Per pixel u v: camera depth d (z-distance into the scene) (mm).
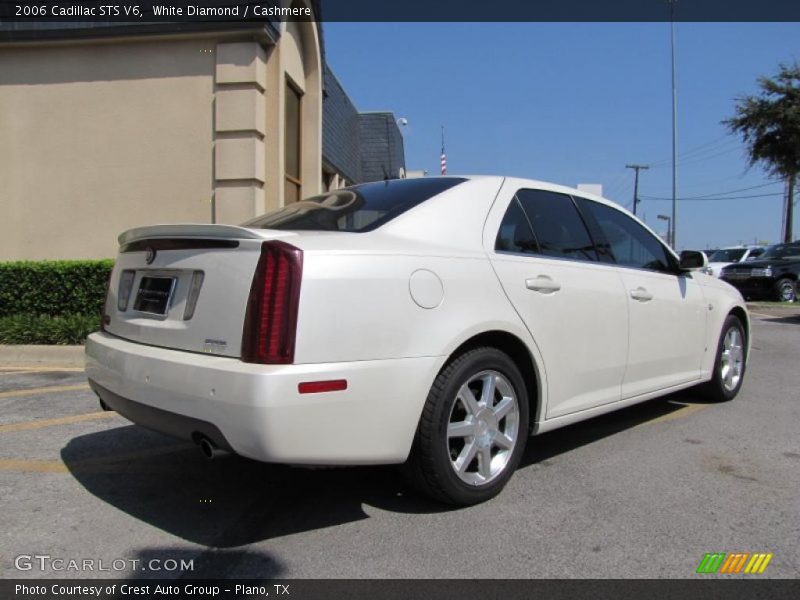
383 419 2844
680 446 4387
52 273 8344
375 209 3473
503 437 3418
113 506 3357
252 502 3416
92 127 9430
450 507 3301
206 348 2887
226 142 9125
